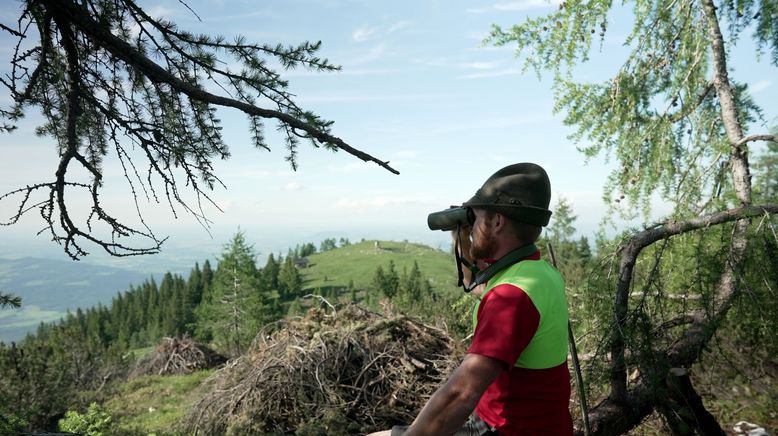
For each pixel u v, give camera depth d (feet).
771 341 13.29
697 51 17.20
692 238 14.43
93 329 348.18
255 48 7.82
